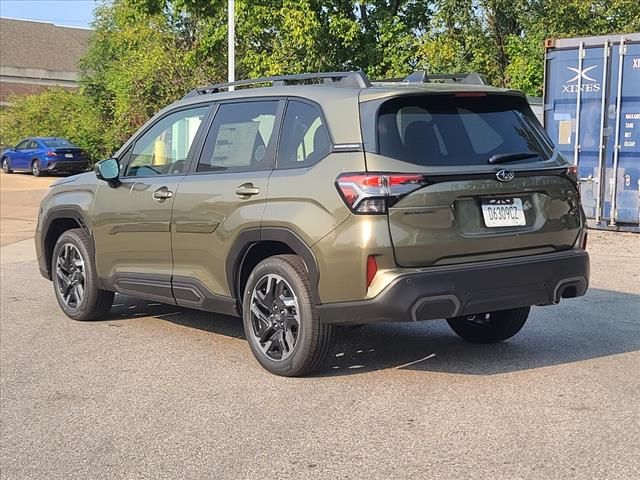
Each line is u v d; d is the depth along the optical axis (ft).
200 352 21.24
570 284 18.29
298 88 19.04
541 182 18.03
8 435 15.61
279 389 17.88
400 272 16.38
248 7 68.28
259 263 18.83
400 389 17.65
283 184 18.08
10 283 32.35
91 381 18.94
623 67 40.09
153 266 21.81
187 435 15.35
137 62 86.02
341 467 13.65
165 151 21.98
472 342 21.62
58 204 25.16
